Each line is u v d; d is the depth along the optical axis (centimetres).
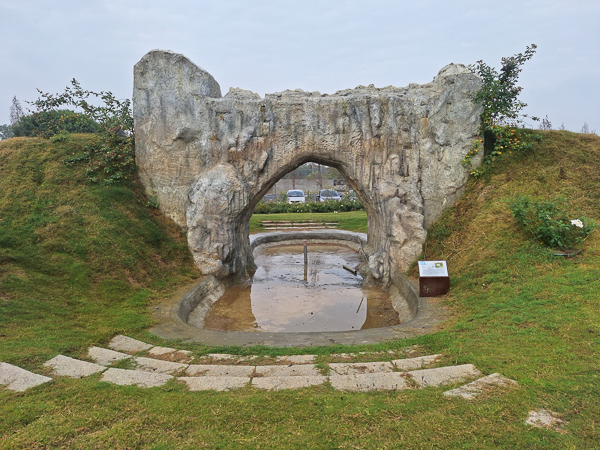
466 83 1151
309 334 708
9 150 1223
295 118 1215
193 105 1207
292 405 423
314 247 2081
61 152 1242
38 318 696
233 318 970
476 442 352
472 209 1118
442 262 903
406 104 1182
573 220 843
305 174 6481
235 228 1250
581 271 753
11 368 501
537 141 1180
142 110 1228
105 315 770
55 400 432
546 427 370
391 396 441
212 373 527
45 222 982
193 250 1173
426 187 1186
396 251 1159
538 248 864
